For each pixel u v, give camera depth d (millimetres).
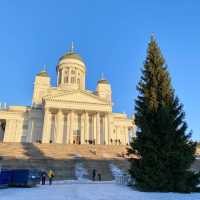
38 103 72500
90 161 36875
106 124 66125
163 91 22250
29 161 34344
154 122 20891
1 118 70250
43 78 76875
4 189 21031
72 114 64625
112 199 15883
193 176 19422
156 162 19172
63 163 35219
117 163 37344
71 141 62281
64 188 21984
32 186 23250
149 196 16922
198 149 49250
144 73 23859
